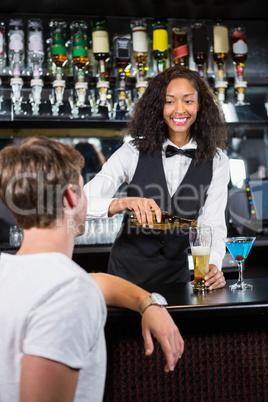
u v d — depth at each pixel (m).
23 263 0.93
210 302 1.48
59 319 0.85
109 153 3.83
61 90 3.41
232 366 1.52
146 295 1.29
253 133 3.98
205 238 1.72
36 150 0.98
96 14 3.70
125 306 1.30
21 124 3.38
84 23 3.57
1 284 0.92
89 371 0.95
